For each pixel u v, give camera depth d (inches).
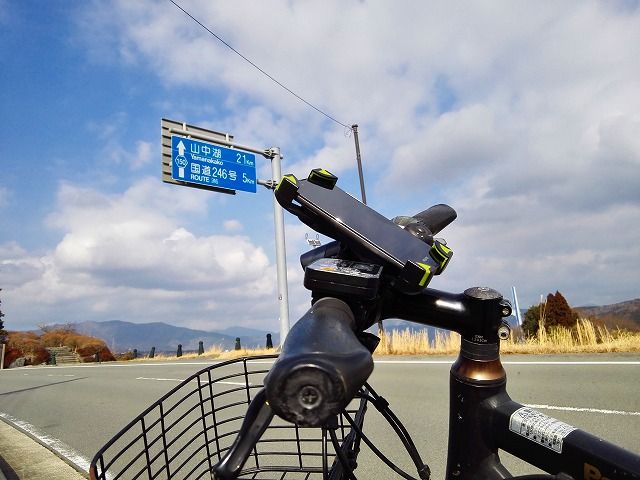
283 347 23.5
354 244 37.2
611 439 166.6
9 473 170.1
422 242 37.7
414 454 52.4
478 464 42.6
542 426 38.6
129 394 354.3
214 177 542.0
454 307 43.4
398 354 470.6
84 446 207.6
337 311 29.6
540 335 421.7
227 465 23.0
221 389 316.2
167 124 519.2
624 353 342.0
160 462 173.3
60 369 733.9
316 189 39.2
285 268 592.1
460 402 43.9
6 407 338.0
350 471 41.4
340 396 19.7
